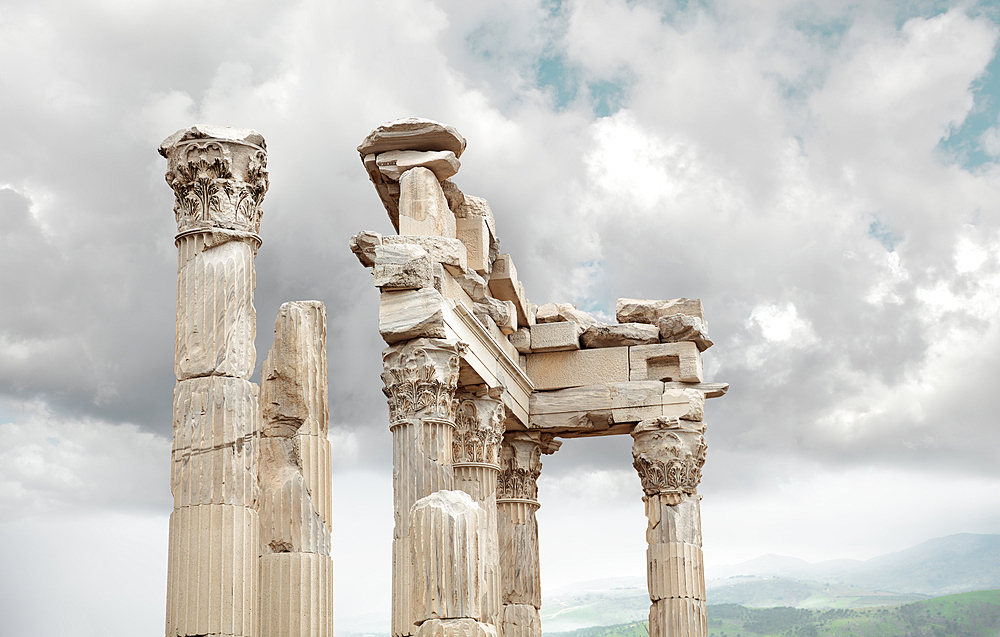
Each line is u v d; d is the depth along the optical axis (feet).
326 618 54.08
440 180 76.89
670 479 89.20
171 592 49.55
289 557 53.57
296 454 55.42
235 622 49.01
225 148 54.19
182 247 53.57
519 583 88.84
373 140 74.69
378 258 69.46
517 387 87.97
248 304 53.42
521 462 90.74
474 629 43.52
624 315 94.43
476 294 79.30
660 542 88.63
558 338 91.66
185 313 52.49
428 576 44.19
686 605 86.94
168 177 54.70
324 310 58.44
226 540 49.60
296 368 56.29
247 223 54.44
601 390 91.20
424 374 68.33
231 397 51.42
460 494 45.85
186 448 50.75
